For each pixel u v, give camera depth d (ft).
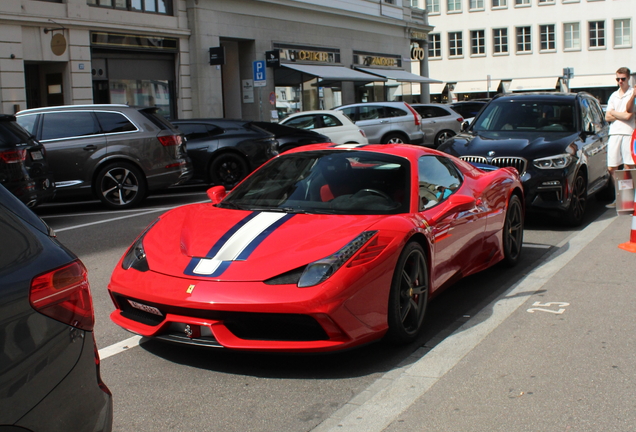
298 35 91.81
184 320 12.06
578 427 9.87
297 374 12.35
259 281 11.93
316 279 11.79
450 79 188.85
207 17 75.31
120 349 13.85
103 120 35.47
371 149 17.03
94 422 7.24
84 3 61.36
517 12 180.86
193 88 74.69
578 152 27.32
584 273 19.31
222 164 43.96
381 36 113.19
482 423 10.10
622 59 174.91
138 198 35.88
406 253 13.37
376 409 10.75
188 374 12.42
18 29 56.13
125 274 13.26
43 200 29.78
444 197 16.47
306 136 51.11
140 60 68.90
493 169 20.95
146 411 10.89
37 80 61.93
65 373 6.97
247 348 11.80
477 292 17.98
